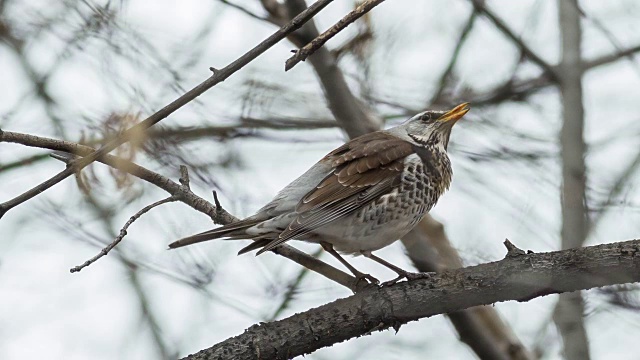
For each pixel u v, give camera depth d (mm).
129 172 9531
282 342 8688
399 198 11258
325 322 8805
